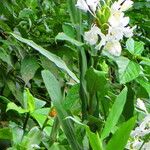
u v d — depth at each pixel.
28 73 1.68
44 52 1.26
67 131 1.17
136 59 1.49
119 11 1.28
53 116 1.37
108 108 1.35
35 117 1.34
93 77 1.22
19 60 1.88
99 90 1.25
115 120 1.13
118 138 1.08
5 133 1.26
